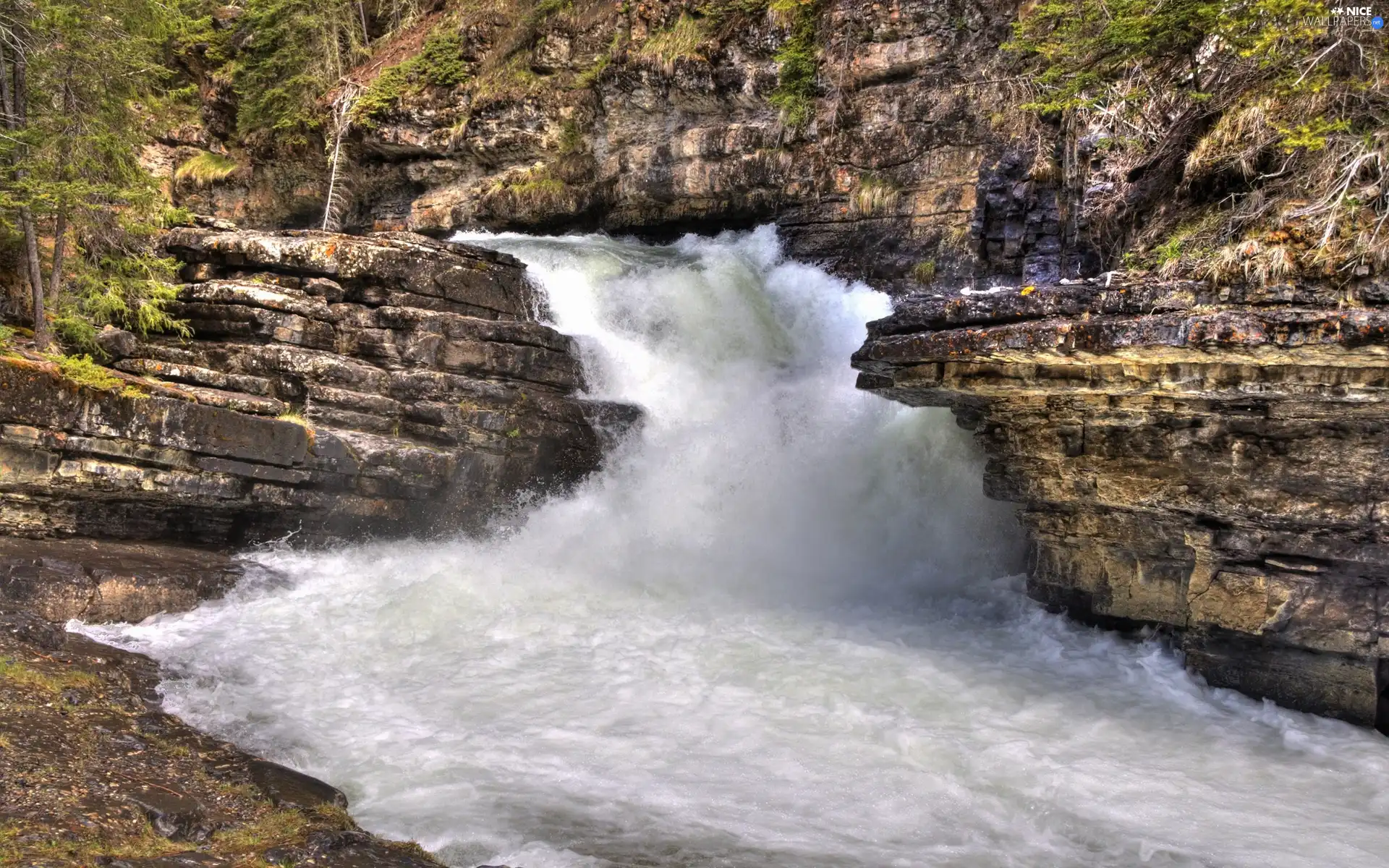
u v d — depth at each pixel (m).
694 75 20.83
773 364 18.75
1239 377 8.56
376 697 8.94
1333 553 9.11
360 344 14.48
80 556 10.78
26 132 12.21
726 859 6.14
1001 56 17.80
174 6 26.56
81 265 13.40
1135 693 9.95
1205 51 11.41
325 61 26.94
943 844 6.57
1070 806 7.28
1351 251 8.11
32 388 10.55
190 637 10.05
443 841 6.08
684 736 8.33
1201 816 7.20
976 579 14.37
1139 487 10.09
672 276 18.84
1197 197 10.66
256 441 12.23
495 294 16.27
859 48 19.34
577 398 16.12
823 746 8.24
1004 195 16.55
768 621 12.08
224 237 14.80
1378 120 8.98
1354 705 9.23
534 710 8.80
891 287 18.94
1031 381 9.68
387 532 13.80
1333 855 6.62
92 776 6.12
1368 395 8.11
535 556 14.04
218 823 5.79
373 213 26.41
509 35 24.27
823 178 19.75
